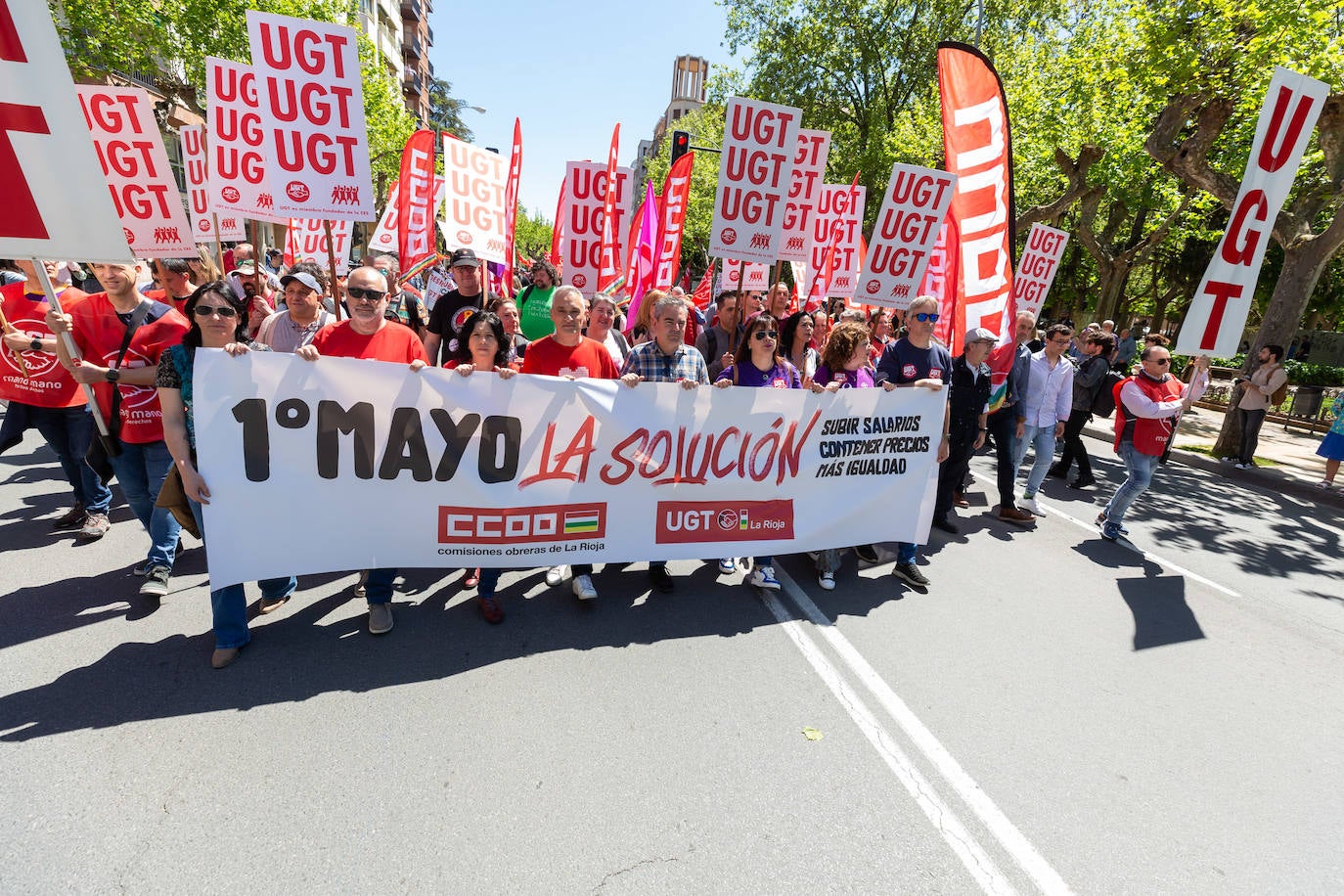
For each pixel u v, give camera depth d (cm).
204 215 625
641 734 266
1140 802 250
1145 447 519
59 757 232
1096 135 1219
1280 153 482
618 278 669
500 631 338
